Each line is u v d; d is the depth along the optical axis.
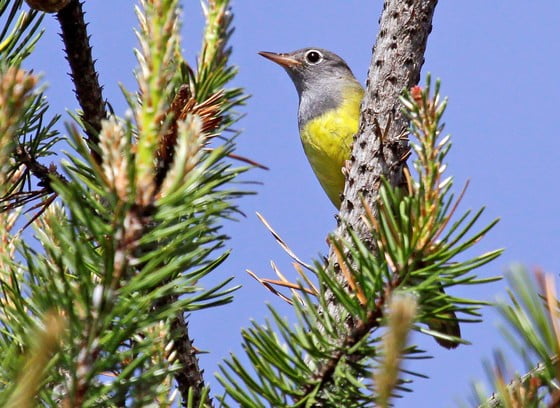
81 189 4.89
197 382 6.73
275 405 5.25
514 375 3.96
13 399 3.48
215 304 5.86
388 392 3.33
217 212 5.54
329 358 5.31
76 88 7.11
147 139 4.28
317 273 5.62
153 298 4.61
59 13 6.89
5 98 4.16
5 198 6.93
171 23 4.40
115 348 4.47
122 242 4.29
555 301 3.80
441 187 5.06
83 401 4.26
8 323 4.88
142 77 4.40
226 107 7.14
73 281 5.23
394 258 5.10
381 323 5.20
